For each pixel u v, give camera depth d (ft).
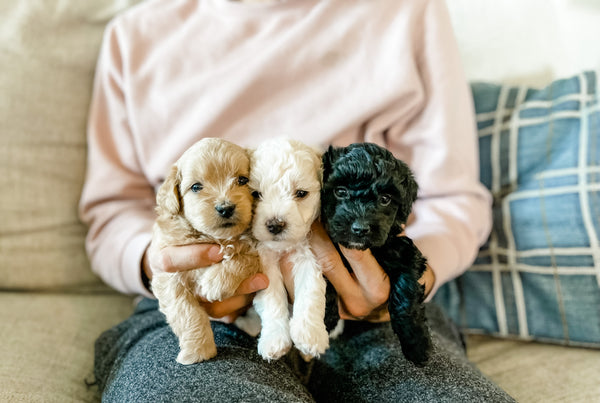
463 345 3.82
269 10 4.34
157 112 4.29
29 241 4.34
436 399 2.57
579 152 4.09
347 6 4.24
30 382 3.05
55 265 4.43
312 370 3.25
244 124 4.11
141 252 3.54
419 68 4.25
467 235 3.84
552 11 4.91
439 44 4.17
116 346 3.28
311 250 2.79
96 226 4.29
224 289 2.56
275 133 4.07
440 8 4.27
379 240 2.49
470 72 5.29
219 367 2.56
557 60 4.87
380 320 3.38
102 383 3.13
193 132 4.06
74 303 4.31
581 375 3.49
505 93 4.74
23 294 4.29
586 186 3.98
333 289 2.88
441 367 2.84
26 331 3.65
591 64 4.63
